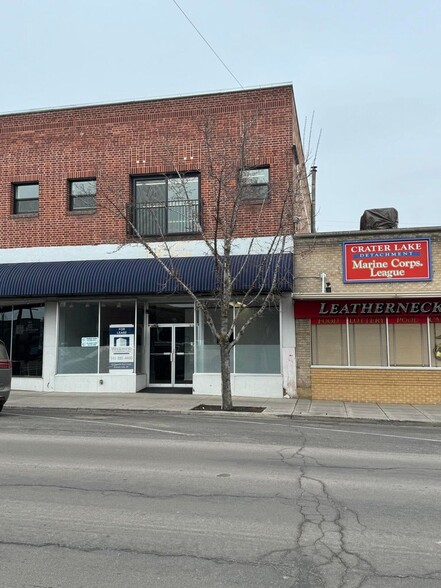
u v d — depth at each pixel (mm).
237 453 8039
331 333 15836
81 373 17188
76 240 17391
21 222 17812
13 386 17500
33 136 18078
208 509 5254
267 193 16094
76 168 17672
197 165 16812
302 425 11469
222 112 16875
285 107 16453
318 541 4441
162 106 17281
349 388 15547
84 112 17797
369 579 3746
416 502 5590
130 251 16906
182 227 16844
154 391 17109
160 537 4484
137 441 8914
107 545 4297
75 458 7480
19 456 7598
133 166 17266
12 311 17938
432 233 15453
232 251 16141
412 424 12086
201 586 3605
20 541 4363
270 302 15227
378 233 15734
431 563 4035
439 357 15172
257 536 4539
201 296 16203
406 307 15352
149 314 17859
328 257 15977
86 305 17438
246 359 16219
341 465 7332
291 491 5938
